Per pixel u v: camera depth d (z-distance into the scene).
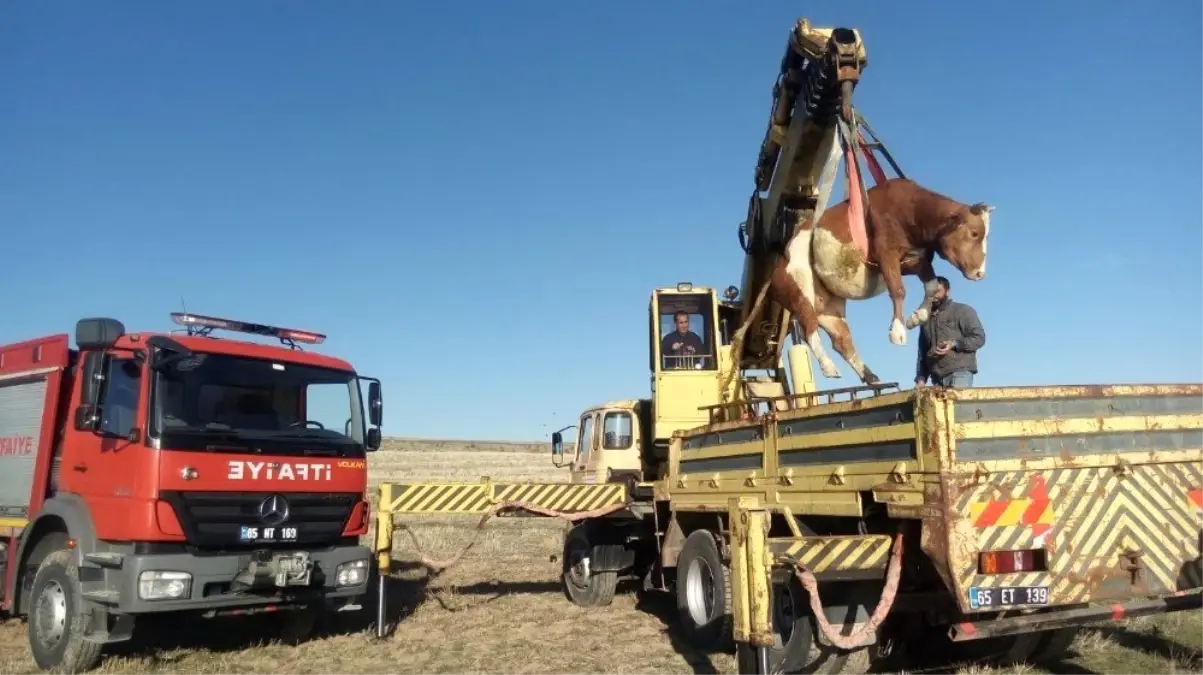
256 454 7.96
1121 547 5.26
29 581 8.65
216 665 7.82
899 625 6.67
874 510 5.84
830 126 7.31
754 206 8.63
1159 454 5.43
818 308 7.42
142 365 7.70
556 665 7.66
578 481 12.50
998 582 4.96
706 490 8.27
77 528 7.73
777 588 6.73
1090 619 5.41
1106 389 5.42
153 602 7.18
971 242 6.15
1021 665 6.85
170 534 7.35
